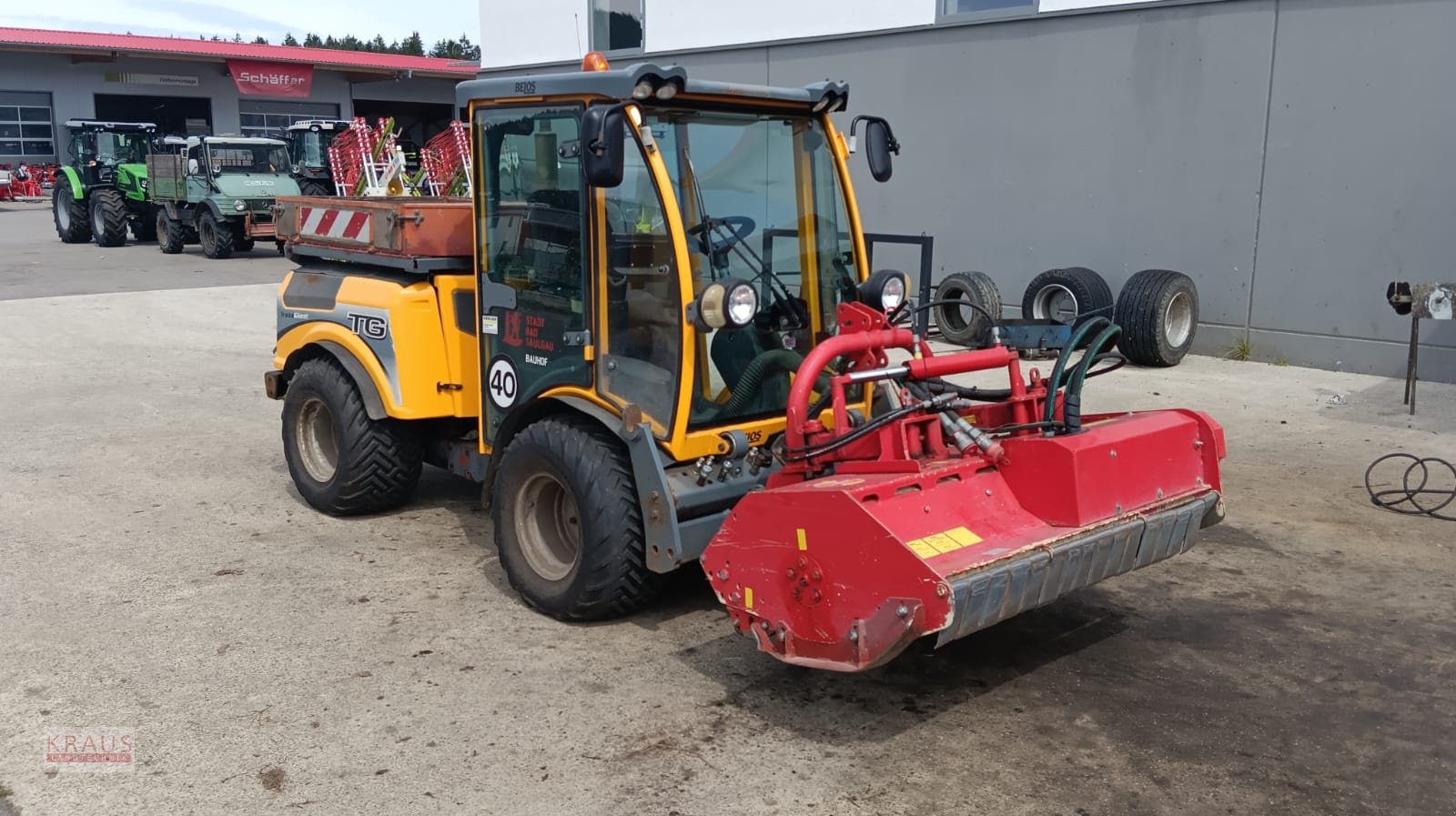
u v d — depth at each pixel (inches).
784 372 184.7
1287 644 176.1
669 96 166.2
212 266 740.0
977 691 159.9
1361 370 378.3
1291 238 387.2
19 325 494.3
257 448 296.4
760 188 181.5
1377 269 370.6
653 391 171.3
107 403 348.2
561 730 148.6
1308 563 211.0
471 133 193.2
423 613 187.6
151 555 214.7
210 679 163.3
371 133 326.6
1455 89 347.9
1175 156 410.0
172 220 801.6
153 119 1336.1
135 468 275.6
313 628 181.5
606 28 593.0
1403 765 140.6
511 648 173.9
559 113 176.2
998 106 455.5
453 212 211.0
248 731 148.3
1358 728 149.9
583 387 179.5
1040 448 152.6
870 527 134.3
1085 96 429.7
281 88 1347.2
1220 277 405.7
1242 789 135.0
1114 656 171.8
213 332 486.9
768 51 528.4
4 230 985.5
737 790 134.3
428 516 240.5
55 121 1274.6
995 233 466.0
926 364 160.6
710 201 174.9
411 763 140.5
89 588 197.9
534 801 132.2
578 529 176.4
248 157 797.9
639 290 171.5
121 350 440.1
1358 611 189.2
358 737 146.9
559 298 182.2
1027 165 451.2
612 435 178.1
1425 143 355.9
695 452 172.1
